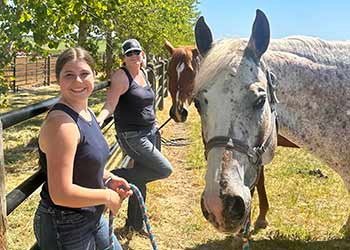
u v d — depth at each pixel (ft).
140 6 31.73
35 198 16.97
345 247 13.37
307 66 11.20
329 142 11.73
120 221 14.84
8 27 19.79
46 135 5.98
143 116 12.30
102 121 10.92
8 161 22.33
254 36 8.77
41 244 6.65
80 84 6.34
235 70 8.25
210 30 9.50
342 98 11.45
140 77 12.52
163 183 19.58
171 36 57.06
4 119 6.93
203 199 8.01
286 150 26.16
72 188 5.96
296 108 11.32
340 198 17.85
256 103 8.21
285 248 13.43
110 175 7.72
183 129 32.68
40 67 71.61
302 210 16.35
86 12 22.61
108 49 37.06
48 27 20.40
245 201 7.91
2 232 6.08
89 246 6.88
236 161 7.99
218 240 14.03
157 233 14.32
